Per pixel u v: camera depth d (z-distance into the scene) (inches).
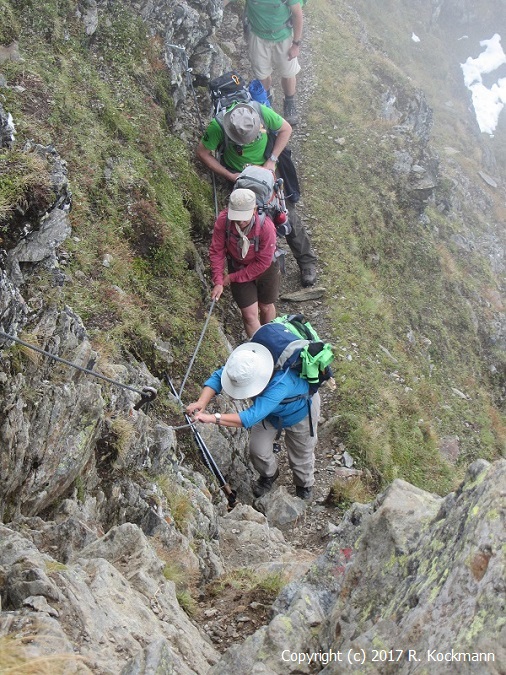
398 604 131.6
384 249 625.9
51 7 426.9
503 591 112.6
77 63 425.1
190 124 498.6
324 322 474.6
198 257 423.2
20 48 402.0
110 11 463.5
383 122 727.7
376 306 514.9
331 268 514.9
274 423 300.7
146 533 243.8
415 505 155.0
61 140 376.8
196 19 508.7
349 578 150.9
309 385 281.6
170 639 166.6
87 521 224.5
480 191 1250.6
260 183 350.6
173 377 347.3
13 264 242.8
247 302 358.3
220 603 217.5
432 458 431.2
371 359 466.3
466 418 564.1
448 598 121.2
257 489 338.0
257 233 338.3
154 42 479.2
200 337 341.4
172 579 217.5
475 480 143.1
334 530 311.6
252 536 284.7
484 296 831.7
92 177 375.6
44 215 245.9
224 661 146.9
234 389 261.3
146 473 273.0
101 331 316.8
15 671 127.8
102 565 178.5
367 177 650.8
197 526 269.7
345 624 142.8
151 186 404.8
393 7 1600.6
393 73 839.7
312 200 582.2
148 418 281.9
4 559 170.1
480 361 714.2
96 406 242.4
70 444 228.8
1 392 205.6
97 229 361.4
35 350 209.6
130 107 435.8
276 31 527.8
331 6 938.1
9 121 256.5
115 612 161.2
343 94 722.8
